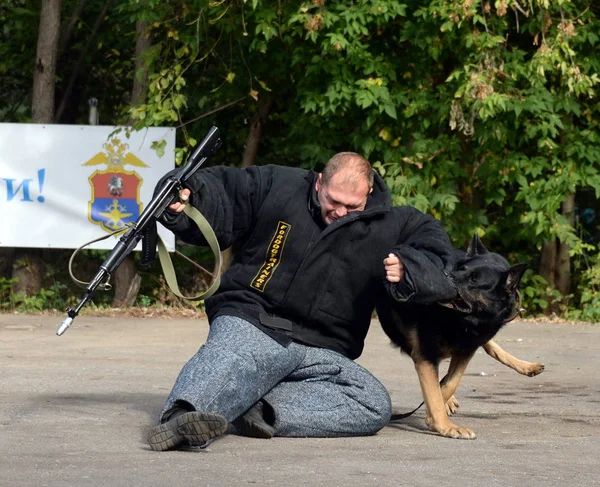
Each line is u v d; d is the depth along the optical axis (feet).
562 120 60.54
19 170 59.98
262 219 23.88
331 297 23.98
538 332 53.11
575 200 67.10
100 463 19.72
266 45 58.54
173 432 20.83
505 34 58.80
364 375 24.26
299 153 63.77
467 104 55.16
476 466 20.22
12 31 72.23
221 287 24.17
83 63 73.77
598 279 60.59
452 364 25.76
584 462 20.97
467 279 23.49
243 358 22.17
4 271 67.26
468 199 61.46
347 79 57.00
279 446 22.13
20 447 21.31
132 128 59.16
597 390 33.50
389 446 22.54
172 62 61.57
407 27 56.85
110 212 59.88
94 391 30.60
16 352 41.16
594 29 58.54
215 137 23.59
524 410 28.99
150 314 59.88
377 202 24.20
